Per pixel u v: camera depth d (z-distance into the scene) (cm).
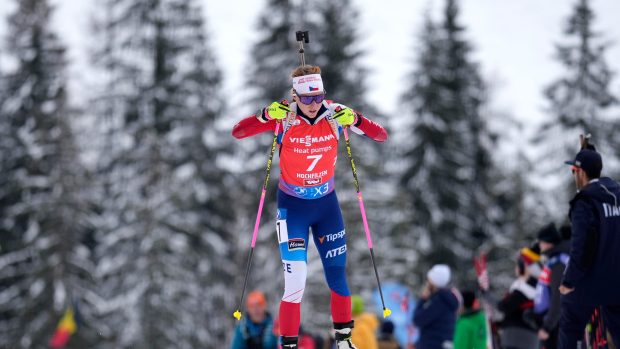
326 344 4275
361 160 10781
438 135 13075
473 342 3400
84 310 10956
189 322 11169
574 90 13400
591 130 13150
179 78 13512
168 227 11494
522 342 3166
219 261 12419
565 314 2492
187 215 12050
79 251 11262
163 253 11131
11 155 11938
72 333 10731
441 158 13012
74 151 11562
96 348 10912
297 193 2161
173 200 11369
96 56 13388
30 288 10850
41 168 11594
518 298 3169
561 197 13162
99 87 13288
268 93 12219
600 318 2578
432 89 13200
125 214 11650
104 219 12075
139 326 10762
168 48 13538
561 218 12794
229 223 13300
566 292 2411
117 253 11494
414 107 13275
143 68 13462
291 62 12119
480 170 14338
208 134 13412
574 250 2381
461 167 13325
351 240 10494
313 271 10319
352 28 12219
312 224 2225
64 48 12962
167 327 10838
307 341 3941
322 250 2222
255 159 11838
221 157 13375
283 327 2134
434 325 3503
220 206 13038
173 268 11106
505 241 13288
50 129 11775
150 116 13212
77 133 12019
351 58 12131
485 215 13725
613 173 12900
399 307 5325
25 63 12762
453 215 12812
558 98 13475
